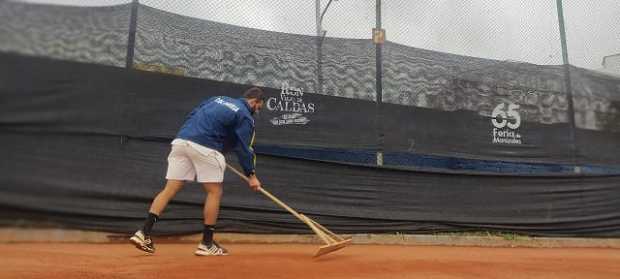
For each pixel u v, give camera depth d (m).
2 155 2.24
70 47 2.69
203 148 3.30
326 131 4.69
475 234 5.13
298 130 4.59
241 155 3.37
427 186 5.02
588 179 5.64
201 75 4.33
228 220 4.27
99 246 3.45
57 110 2.84
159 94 4.11
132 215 3.88
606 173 5.72
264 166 4.46
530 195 5.39
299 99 4.65
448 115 5.20
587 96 5.84
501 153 5.33
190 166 3.39
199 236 4.16
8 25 1.95
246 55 4.53
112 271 2.39
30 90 2.28
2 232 2.13
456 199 5.11
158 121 4.07
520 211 5.32
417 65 5.16
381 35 5.08
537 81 5.66
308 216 4.53
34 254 2.79
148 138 4.00
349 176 4.75
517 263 3.48
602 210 5.62
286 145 4.53
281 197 4.48
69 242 3.41
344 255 3.61
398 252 4.01
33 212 2.26
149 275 2.30
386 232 4.80
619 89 5.99
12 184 2.20
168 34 4.24
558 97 5.71
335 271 2.71
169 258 3.01
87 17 3.34
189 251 3.55
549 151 5.53
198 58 4.34
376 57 5.02
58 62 2.46
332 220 4.61
